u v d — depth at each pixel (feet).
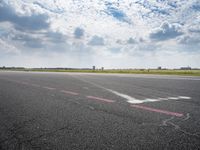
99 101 17.48
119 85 32.68
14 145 7.81
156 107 14.79
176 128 9.77
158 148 7.45
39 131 9.44
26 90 25.76
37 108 14.55
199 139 8.32
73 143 7.98
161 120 11.21
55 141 8.19
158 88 27.89
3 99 18.66
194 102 16.84
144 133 9.07
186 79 48.70
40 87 29.43
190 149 7.36
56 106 15.30
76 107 14.88
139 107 14.82
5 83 36.37
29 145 7.82
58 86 30.94
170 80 45.27
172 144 7.81
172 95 21.08
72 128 9.87
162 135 8.80
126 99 18.48
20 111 13.57
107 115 12.42
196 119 11.39
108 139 8.38
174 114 12.58
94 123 10.69
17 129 9.73
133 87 29.40
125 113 12.91
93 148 7.49
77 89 26.76
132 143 7.94
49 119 11.51
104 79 48.98
